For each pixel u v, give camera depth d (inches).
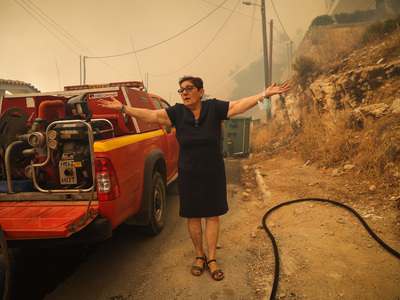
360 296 85.5
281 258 110.3
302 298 87.9
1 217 90.2
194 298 93.4
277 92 87.2
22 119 116.3
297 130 361.1
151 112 98.6
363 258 102.9
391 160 166.9
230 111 94.7
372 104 227.5
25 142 112.8
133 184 117.2
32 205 102.5
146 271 112.3
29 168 107.1
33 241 90.0
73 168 105.6
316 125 284.7
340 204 145.5
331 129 251.9
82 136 105.0
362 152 198.2
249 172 276.7
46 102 128.3
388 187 152.8
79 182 107.7
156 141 154.4
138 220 127.7
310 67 381.7
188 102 94.7
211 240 105.9
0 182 109.7
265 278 100.2
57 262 122.3
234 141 369.7
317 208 148.3
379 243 109.7
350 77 258.4
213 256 106.0
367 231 119.1
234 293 94.3
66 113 141.3
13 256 128.3
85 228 93.0
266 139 433.7
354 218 131.7
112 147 102.3
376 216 129.2
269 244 123.4
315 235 122.8
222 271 104.7
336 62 344.8
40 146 107.1
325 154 230.5
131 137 123.0
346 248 110.2
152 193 135.0
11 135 112.7
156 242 137.0
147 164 132.0
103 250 131.2
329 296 87.2
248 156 368.8
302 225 134.6
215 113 96.0
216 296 93.6
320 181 189.9
